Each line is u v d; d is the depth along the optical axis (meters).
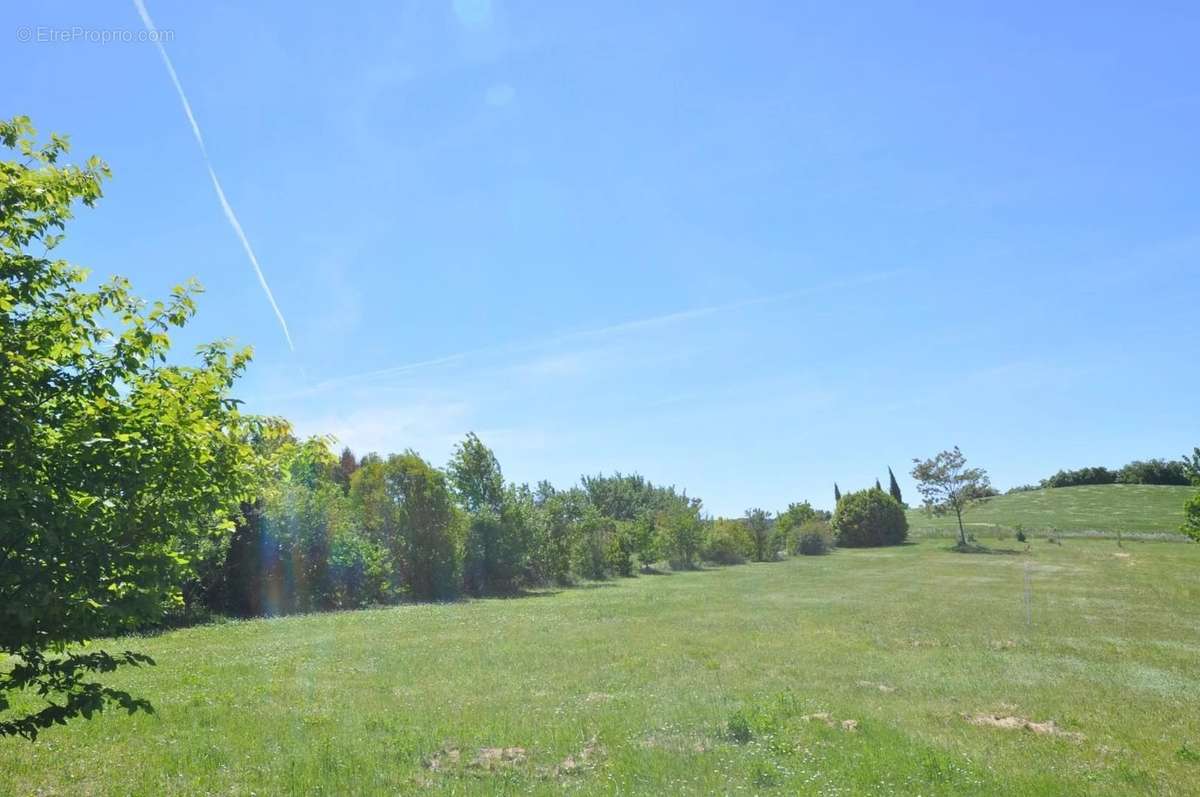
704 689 14.05
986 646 20.34
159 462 5.65
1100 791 8.41
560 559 52.00
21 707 11.24
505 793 8.12
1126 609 29.91
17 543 4.96
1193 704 13.16
